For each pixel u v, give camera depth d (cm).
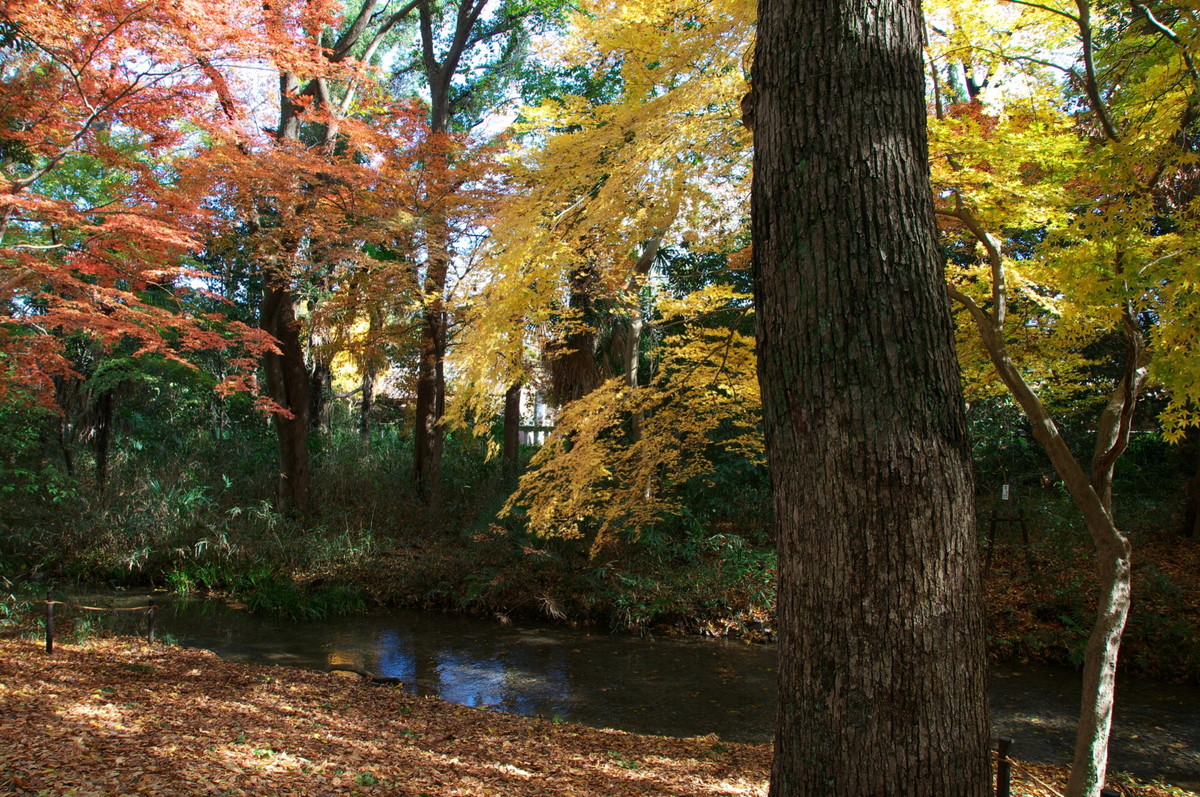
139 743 515
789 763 266
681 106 625
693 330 884
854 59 280
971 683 256
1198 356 474
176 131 909
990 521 1332
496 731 700
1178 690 920
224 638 1059
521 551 1351
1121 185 522
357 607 1282
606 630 1195
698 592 1223
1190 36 501
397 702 782
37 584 1230
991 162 591
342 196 1379
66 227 850
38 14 720
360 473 1797
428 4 1864
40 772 432
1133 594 1093
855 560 256
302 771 502
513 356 759
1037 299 652
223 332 1688
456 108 2191
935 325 271
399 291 1451
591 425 835
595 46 771
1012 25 642
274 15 1143
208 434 1952
